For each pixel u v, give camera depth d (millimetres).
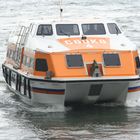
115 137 42781
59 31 52969
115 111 50938
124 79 49844
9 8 183125
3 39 105375
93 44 51656
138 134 43531
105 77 49688
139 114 49844
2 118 49094
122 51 51031
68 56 50062
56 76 49250
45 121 47906
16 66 57500
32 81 50844
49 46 51125
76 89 49906
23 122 47719
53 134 43875
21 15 156750
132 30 116438
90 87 49938
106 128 45469
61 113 50625
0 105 54438
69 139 42344
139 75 51031
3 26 128625
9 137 43188
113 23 54500
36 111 51438
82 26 53500
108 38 52938
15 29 62938
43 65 50250
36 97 51375
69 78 49156
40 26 53719
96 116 49438
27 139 42562
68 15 149625
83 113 50469
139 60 52344
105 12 159875
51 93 50219
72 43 51625
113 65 50375
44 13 159375
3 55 85375
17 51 58312
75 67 49688
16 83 56844
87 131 44625
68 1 199875
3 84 66000
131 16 146500
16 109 52406
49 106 51344
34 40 53062
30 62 52438
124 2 193250
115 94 51656
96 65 49344
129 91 51281
